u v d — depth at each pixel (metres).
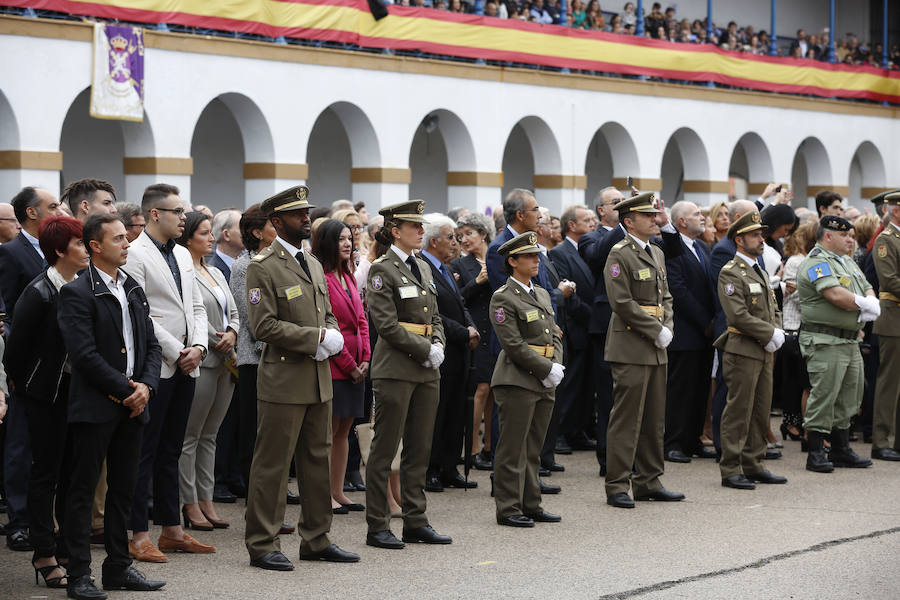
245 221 8.91
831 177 31.44
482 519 8.74
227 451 9.46
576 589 6.80
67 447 7.05
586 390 11.76
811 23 37.78
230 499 9.33
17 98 16.64
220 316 8.32
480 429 11.71
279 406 7.14
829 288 10.69
